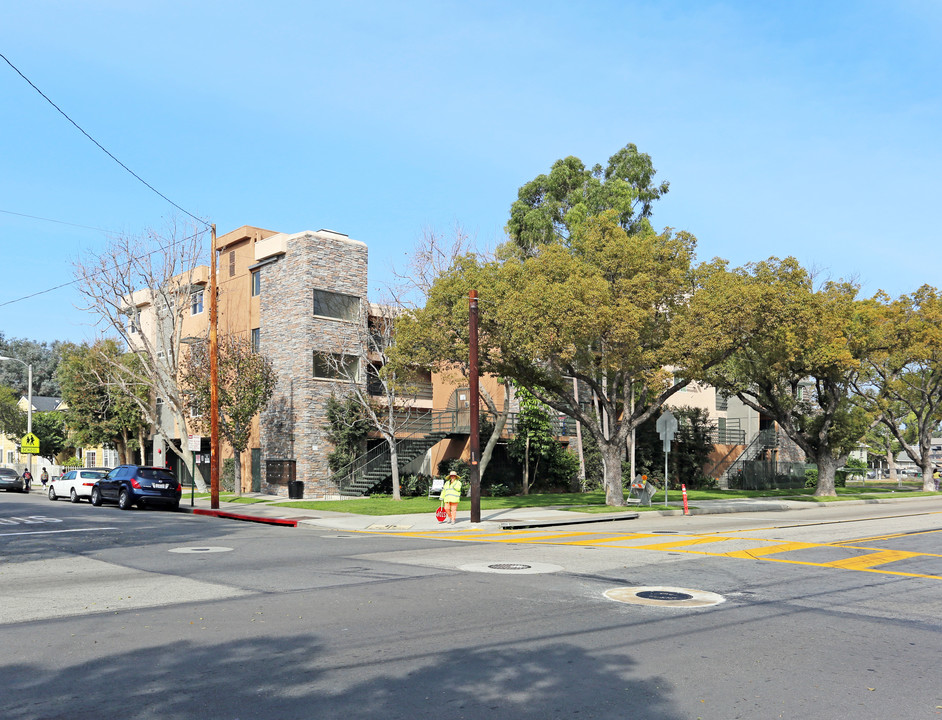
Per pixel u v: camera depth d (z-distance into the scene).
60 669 6.86
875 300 39.12
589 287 24.36
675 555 14.73
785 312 25.83
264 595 10.44
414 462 41.69
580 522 23.83
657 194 39.59
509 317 24.78
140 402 38.88
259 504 32.09
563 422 45.22
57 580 12.01
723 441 55.31
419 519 24.61
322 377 37.19
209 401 35.53
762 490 47.53
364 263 39.38
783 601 9.99
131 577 12.23
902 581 11.62
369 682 6.41
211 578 12.03
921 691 6.23
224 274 42.69
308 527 23.08
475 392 24.03
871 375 43.06
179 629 8.40
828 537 18.27
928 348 37.75
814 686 6.34
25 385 102.75
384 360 35.22
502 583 11.36
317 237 37.47
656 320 27.42
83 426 48.94
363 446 38.22
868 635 8.13
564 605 9.64
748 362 36.97
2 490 49.97
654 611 9.28
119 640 7.92
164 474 30.92
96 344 45.66
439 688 6.26
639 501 29.89
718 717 5.61
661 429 29.41
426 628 8.37
